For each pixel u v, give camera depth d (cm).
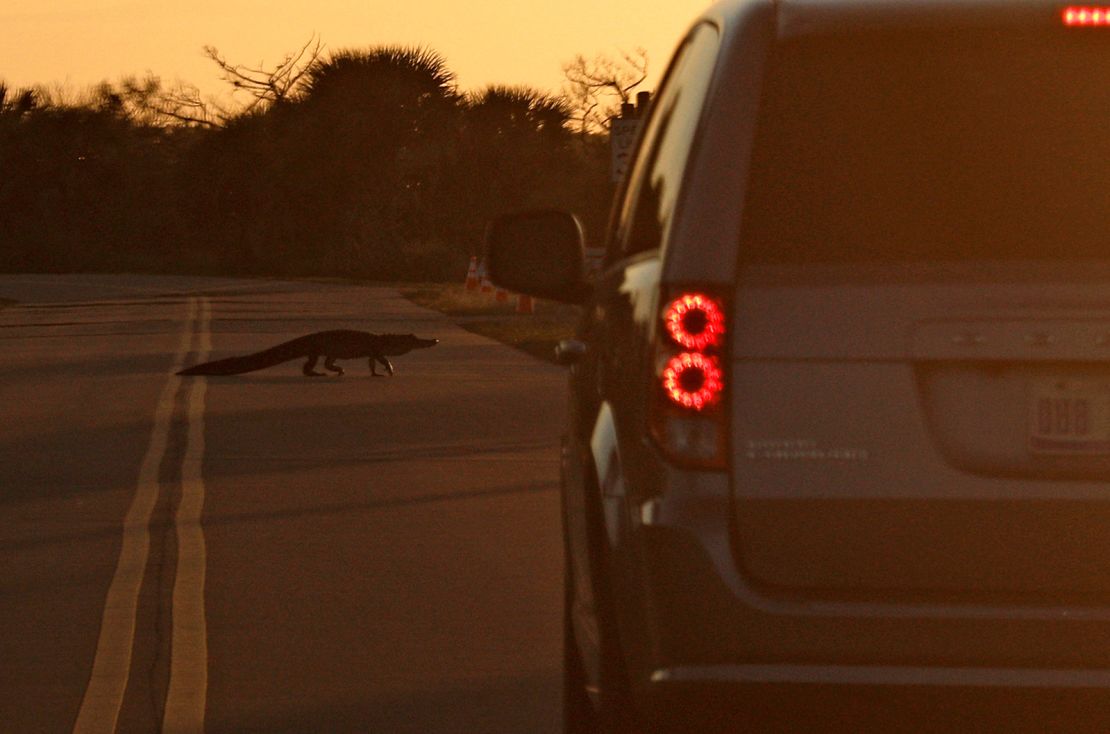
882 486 1109
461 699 1895
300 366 6475
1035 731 1118
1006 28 1177
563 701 1709
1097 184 1161
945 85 1185
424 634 2191
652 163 1371
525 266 1595
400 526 2970
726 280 1132
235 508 3155
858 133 1175
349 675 1994
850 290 1120
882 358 1112
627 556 1186
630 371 1212
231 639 2159
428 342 6156
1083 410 1111
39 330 8894
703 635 1117
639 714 1282
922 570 1108
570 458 1577
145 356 6906
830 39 1184
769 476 1116
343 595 2414
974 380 1112
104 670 2005
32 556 2683
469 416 4725
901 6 1188
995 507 1105
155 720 1808
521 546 2789
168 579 2514
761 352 1121
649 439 1159
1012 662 1101
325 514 3091
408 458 3859
